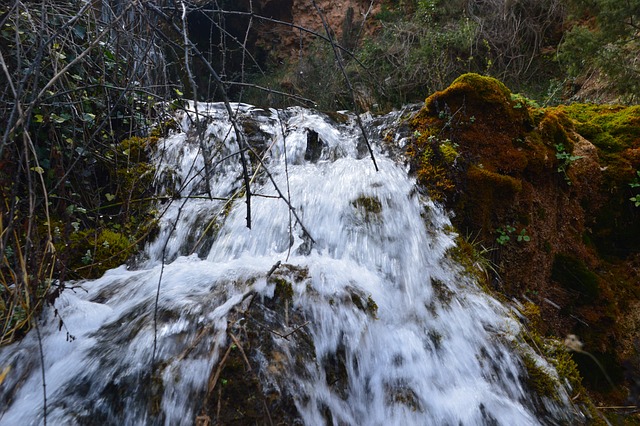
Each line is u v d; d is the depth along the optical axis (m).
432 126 3.33
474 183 3.07
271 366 1.94
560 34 8.20
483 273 2.89
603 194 3.47
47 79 3.18
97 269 2.97
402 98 8.02
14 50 2.96
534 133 3.31
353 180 3.10
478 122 3.25
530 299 3.06
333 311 2.29
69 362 2.07
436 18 9.32
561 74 7.61
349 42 9.84
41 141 3.20
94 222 3.37
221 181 3.63
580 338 3.14
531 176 3.23
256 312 2.12
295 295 2.27
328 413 2.03
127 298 2.48
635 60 5.64
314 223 2.93
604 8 5.23
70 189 3.31
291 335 2.09
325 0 12.02
